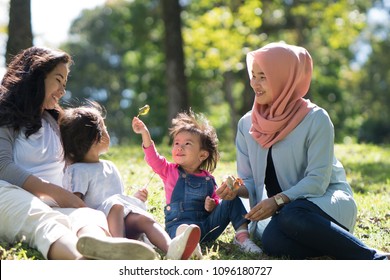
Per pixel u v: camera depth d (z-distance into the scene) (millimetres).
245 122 13570
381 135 101938
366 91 100188
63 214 11375
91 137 12523
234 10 51000
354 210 12688
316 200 12297
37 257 11156
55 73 12703
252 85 13133
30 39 29719
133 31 75062
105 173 12648
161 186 17984
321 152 12617
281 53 12820
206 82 75938
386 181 23438
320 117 12805
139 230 11953
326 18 51719
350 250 11680
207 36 50969
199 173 13500
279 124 12812
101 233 10891
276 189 13383
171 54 44625
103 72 102250
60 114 13055
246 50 51438
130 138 100062
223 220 13125
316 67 74000
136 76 82312
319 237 11703
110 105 102625
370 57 99625
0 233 11672
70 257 10617
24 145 12430
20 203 11445
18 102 12453
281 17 58844
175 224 13125
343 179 13211
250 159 13320
